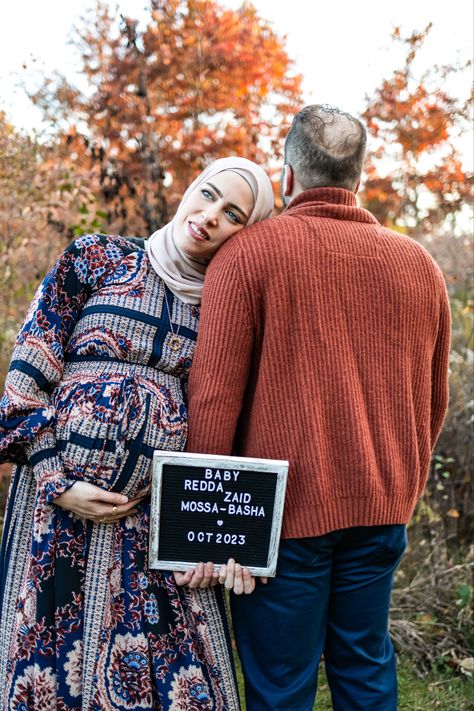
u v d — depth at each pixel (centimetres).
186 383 186
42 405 175
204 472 169
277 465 168
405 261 178
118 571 175
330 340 169
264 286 168
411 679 269
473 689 261
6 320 367
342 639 185
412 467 180
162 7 477
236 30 495
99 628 172
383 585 184
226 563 173
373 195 568
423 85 553
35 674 170
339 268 171
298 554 174
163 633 176
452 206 559
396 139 558
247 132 496
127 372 177
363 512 172
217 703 178
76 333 181
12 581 180
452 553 348
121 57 447
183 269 185
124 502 172
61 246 367
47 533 173
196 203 182
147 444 172
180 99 484
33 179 362
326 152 177
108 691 171
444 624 291
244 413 181
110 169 401
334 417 170
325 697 258
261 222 175
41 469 172
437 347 192
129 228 402
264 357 170
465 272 453
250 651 181
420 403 184
